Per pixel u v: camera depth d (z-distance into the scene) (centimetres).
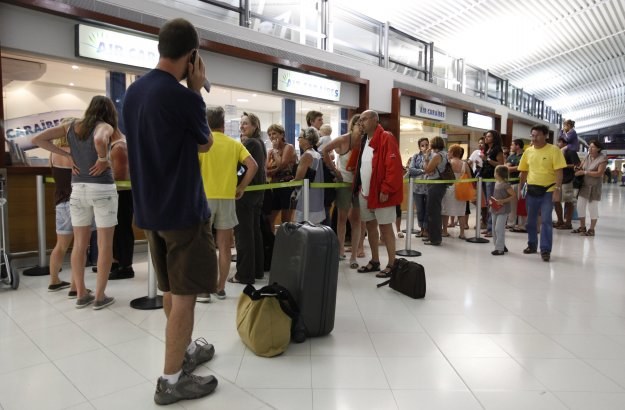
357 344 238
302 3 706
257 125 359
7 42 388
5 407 171
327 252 240
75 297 314
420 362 216
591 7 827
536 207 486
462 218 596
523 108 1622
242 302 238
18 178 406
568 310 300
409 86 888
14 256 404
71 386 188
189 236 168
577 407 177
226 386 190
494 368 211
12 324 262
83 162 283
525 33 966
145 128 158
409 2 783
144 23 468
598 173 632
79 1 418
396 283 337
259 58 588
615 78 1501
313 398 181
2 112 382
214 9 587
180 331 174
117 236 371
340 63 732
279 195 441
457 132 1239
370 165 379
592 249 535
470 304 311
